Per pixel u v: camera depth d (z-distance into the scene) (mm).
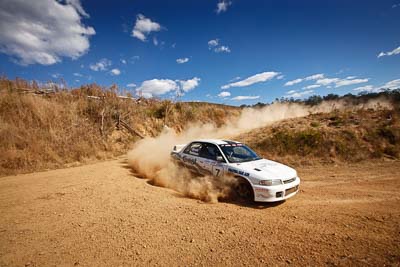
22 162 8188
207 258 2857
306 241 3193
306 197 5137
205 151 6340
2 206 4617
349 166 7961
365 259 2695
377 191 5328
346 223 3703
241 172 5145
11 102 11141
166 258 2865
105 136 12430
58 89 14727
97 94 15930
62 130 10922
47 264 2746
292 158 9180
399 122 11062
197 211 4398
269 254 2914
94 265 2727
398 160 8328
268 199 4613
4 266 2711
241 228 3666
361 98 25969
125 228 3678
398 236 3205
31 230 3615
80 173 7633
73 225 3785
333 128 11164
